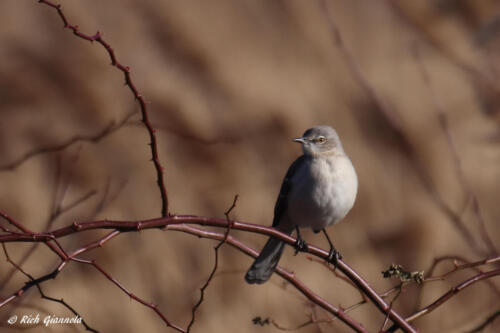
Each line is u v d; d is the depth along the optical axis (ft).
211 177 47.21
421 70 53.36
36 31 52.95
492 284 37.63
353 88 51.85
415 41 55.31
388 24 56.39
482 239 45.39
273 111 50.03
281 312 40.86
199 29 53.57
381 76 53.52
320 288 43.39
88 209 43.73
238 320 40.81
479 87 53.47
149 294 41.73
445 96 53.06
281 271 20.40
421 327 41.86
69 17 53.78
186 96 50.39
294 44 54.19
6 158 46.06
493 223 46.96
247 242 44.29
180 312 41.16
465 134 51.49
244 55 53.21
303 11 55.67
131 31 53.31
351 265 45.24
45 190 44.37
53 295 39.52
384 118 50.34
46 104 49.26
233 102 50.31
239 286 42.09
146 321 40.73
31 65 51.26
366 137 50.16
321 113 50.88
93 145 46.47
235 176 47.39
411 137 50.14
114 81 50.80
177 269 42.75
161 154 47.60
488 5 57.26
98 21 54.03
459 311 42.19
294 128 49.78
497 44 55.62
